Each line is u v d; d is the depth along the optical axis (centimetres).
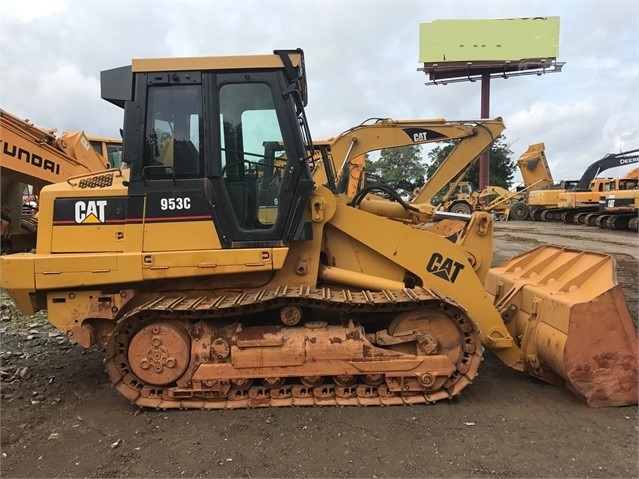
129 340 404
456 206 2811
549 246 540
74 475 312
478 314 450
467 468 312
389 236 449
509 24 4022
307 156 429
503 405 402
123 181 409
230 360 401
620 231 2027
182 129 405
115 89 411
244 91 411
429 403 403
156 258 399
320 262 457
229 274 428
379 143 775
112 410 406
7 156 592
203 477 308
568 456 325
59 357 547
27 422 385
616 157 2648
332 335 401
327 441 347
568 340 387
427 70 4206
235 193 412
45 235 407
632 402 394
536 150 2872
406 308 411
